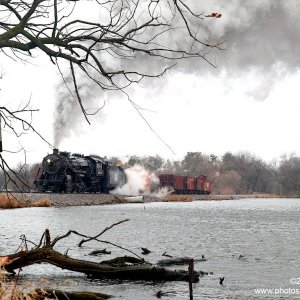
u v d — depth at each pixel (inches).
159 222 2386.8
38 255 658.2
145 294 749.9
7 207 3107.8
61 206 3548.2
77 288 768.9
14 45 320.5
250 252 1323.8
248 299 751.7
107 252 1193.4
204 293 789.2
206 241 1578.5
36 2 314.0
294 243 1560.0
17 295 366.6
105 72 318.0
